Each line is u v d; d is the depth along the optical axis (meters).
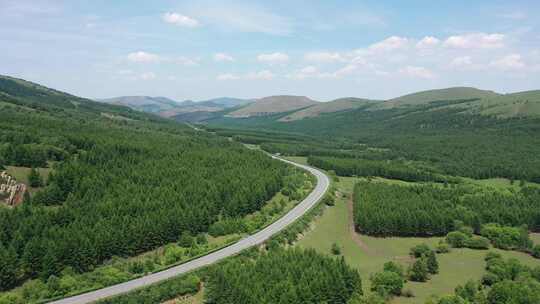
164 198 184.75
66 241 142.75
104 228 153.88
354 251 180.25
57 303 118.25
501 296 124.25
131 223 161.75
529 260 174.00
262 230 185.25
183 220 174.12
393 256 176.38
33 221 151.25
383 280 136.50
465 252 182.12
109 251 151.38
